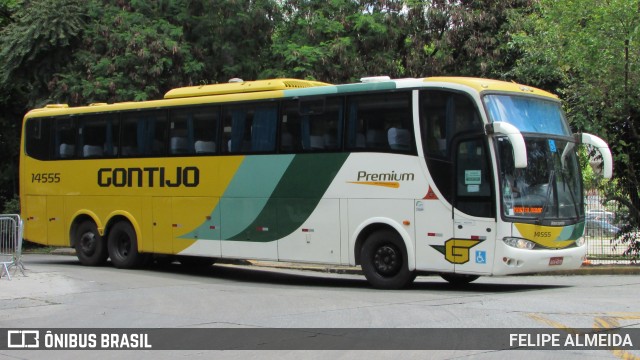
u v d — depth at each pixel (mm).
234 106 15570
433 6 23141
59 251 27250
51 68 24875
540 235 12445
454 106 12711
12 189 30703
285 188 14625
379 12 23422
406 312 10344
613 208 19859
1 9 28484
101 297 12578
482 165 12336
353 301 11711
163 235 16656
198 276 16969
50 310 11164
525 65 21047
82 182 18344
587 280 16359
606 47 18656
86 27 24500
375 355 7613
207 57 23828
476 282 15719
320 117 14266
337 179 13930
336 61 22672
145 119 17172
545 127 13180
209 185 15828
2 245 15898
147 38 22359
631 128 19781
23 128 19766
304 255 14352
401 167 13172
